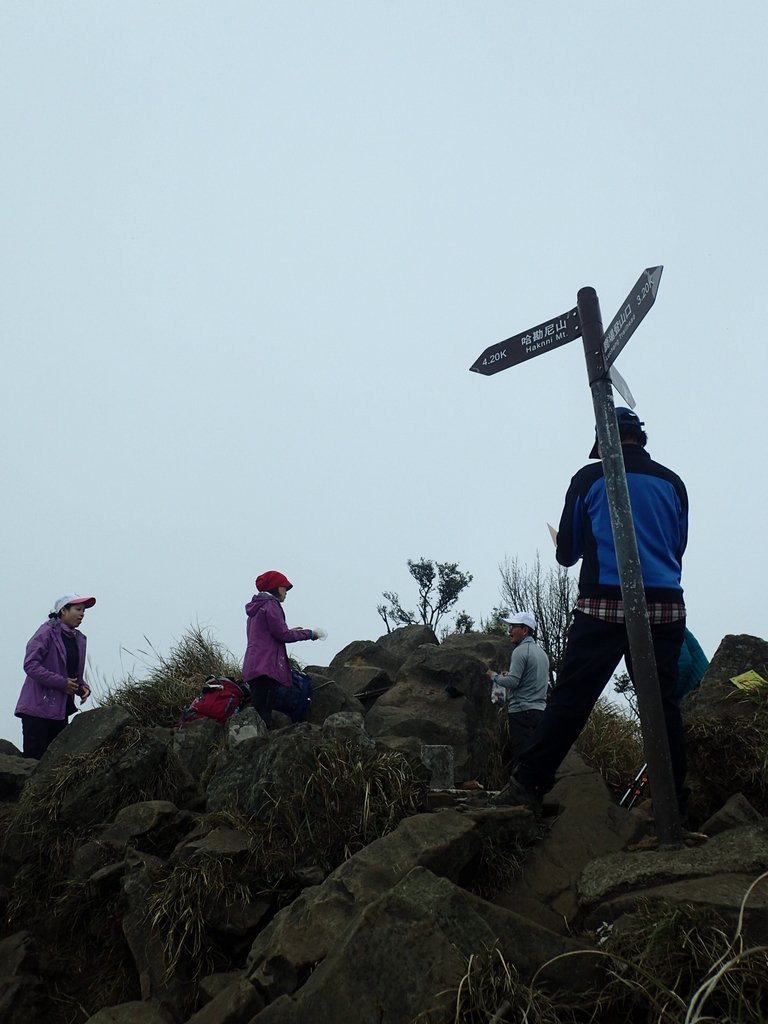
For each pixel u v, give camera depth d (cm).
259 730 548
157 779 493
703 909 291
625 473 389
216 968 362
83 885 418
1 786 548
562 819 406
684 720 446
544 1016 268
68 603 719
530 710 621
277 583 698
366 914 292
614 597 387
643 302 351
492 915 299
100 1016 331
